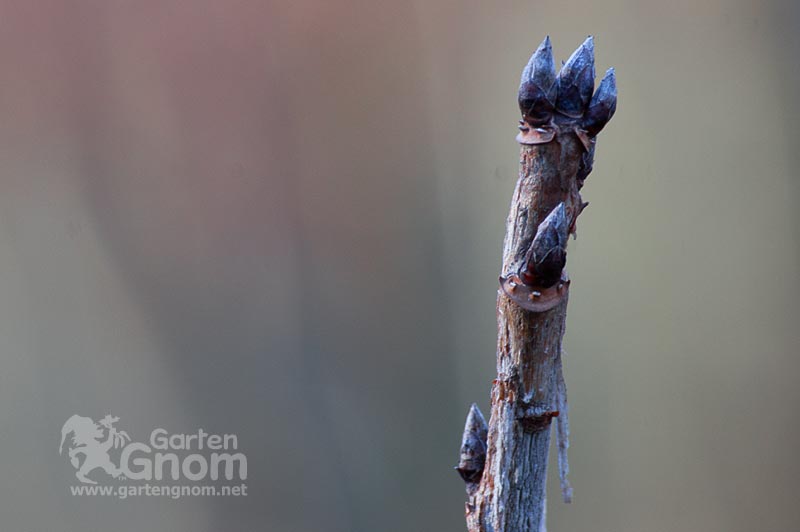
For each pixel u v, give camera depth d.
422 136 1.09
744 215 1.06
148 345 1.03
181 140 1.04
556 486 1.07
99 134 1.01
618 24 1.06
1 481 0.98
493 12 1.08
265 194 1.06
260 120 1.06
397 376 1.09
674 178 1.06
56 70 1.00
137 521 1.02
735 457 1.06
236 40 1.04
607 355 1.08
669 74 1.05
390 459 1.09
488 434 0.47
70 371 1.01
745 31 1.04
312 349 1.08
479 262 1.09
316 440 1.08
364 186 1.09
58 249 1.00
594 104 0.46
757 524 1.05
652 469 1.07
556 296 0.46
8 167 0.99
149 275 1.03
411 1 1.07
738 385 1.06
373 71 1.08
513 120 1.08
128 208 1.02
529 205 0.47
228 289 1.05
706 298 1.07
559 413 0.47
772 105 1.04
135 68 1.02
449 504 1.08
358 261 1.09
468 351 1.09
